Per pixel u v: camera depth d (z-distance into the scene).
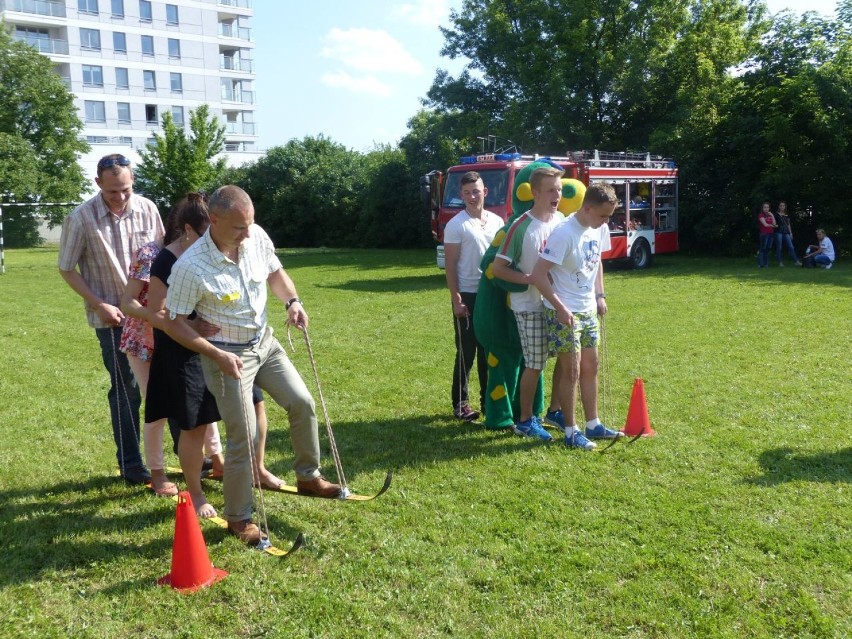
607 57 25.45
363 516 4.13
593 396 5.38
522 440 5.41
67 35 53.28
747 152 21.36
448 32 29.83
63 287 16.86
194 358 4.02
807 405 6.02
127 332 4.49
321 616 3.15
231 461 3.89
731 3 26.62
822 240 17.44
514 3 27.95
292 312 4.19
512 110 27.06
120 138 56.19
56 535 3.99
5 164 38.12
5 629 3.08
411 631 3.01
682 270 17.69
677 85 25.25
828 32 21.17
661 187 19.56
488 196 15.45
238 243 3.65
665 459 4.88
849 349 8.09
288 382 4.11
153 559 3.73
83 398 6.90
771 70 21.59
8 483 4.77
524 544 3.73
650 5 25.64
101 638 3.05
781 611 3.09
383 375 7.59
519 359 5.64
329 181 35.59
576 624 3.04
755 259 20.70
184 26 58.09
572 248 5.08
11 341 9.91
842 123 19.33
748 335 9.02
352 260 24.33
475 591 3.31
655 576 3.38
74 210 4.57
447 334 9.88
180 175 34.75
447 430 5.72
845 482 4.41
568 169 16.73
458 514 4.12
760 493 4.27
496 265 5.27
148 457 4.55
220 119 61.12
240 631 3.09
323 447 5.33
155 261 3.97
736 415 5.80
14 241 39.56
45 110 41.34
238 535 3.91
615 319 10.43
